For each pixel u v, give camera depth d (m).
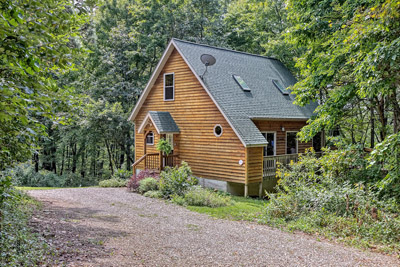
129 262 5.70
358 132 20.69
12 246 5.22
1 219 6.19
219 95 16.14
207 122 16.45
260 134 15.52
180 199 12.71
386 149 7.47
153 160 18.58
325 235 8.16
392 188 9.83
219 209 11.66
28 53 3.65
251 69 20.23
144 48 27.30
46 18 4.05
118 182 17.92
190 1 28.47
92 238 6.95
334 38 11.58
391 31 7.88
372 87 8.59
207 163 16.50
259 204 13.04
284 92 19.97
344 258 6.49
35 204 10.05
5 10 3.43
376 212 8.54
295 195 10.25
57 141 29.69
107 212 10.48
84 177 32.09
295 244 7.43
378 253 6.90
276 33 25.84
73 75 25.55
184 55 17.17
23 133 4.46
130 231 8.04
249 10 29.22
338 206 9.44
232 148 15.39
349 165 11.65
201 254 6.49
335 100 11.82
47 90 4.28
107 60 24.97
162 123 17.41
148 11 27.84
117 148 28.27
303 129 13.16
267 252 6.78
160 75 18.89
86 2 4.72
